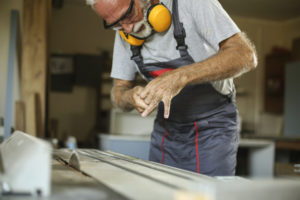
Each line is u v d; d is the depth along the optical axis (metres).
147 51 1.31
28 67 2.48
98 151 1.46
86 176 0.77
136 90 1.17
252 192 0.47
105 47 5.22
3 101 2.65
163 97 1.00
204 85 1.28
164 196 0.56
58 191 0.59
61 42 5.04
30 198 0.54
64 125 4.98
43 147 0.56
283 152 3.79
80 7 5.13
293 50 5.43
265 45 6.04
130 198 0.54
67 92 5.00
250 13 5.72
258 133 5.84
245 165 3.96
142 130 3.50
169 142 1.40
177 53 1.24
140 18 1.11
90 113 5.10
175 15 1.18
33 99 2.38
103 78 5.04
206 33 1.14
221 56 1.05
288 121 4.92
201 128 1.31
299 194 0.50
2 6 2.71
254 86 5.87
